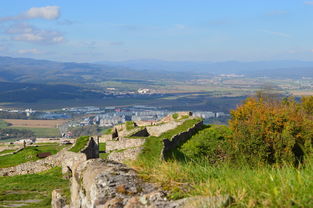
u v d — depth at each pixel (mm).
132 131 55781
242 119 48531
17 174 38938
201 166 10453
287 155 31859
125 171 9344
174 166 10109
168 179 9094
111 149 43719
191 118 58531
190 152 40938
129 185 8531
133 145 41750
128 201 7844
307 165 10109
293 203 6883
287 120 35875
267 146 33781
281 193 7184
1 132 166375
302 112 54562
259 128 35344
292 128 34531
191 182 9102
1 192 27250
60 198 12742
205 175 9594
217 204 7184
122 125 63219
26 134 162000
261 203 7113
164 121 65938
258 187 7816
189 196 7836
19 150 52156
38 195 26234
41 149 53125
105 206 7836
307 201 6832
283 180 7961
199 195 7809
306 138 34000
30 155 47312
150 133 56875
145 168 10078
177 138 43594
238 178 8797
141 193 8242
